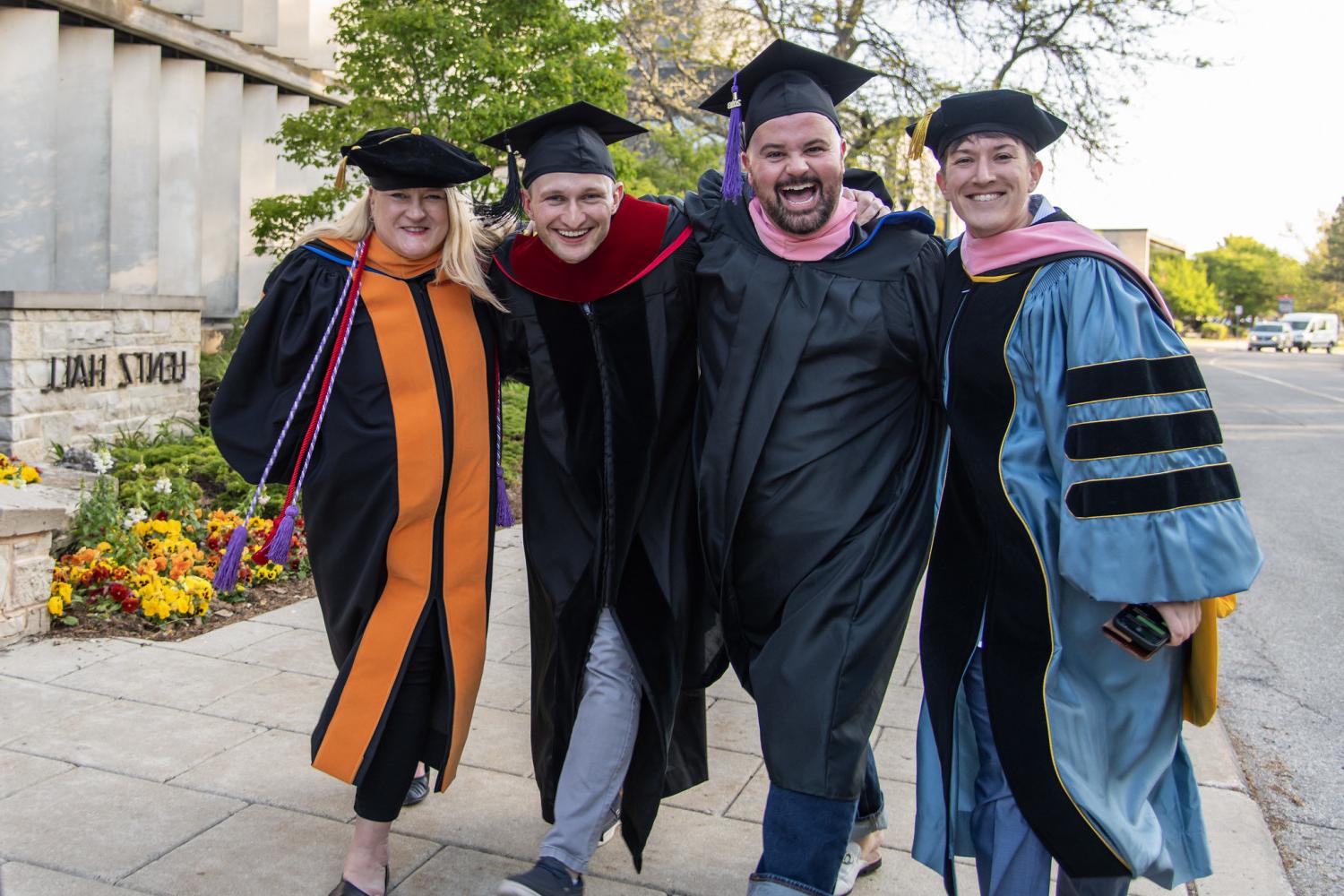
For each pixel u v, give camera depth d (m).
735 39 16.39
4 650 4.48
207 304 12.09
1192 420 2.26
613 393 2.89
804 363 2.65
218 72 11.95
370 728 2.76
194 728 3.79
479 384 2.95
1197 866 2.51
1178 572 2.20
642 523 2.88
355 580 2.85
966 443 2.46
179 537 5.82
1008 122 2.44
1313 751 4.39
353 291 2.84
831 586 2.54
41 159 9.49
